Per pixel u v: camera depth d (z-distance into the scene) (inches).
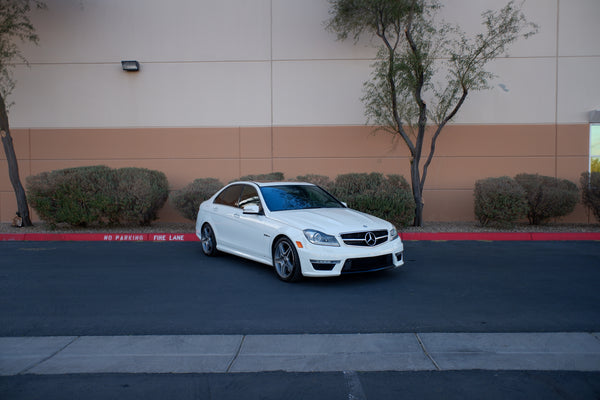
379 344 173.9
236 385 143.9
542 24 506.9
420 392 138.8
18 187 469.1
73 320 202.4
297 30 517.3
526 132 512.1
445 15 504.7
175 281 268.8
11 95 520.1
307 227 251.3
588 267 301.6
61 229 454.6
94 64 521.0
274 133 521.3
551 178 475.5
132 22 519.8
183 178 524.7
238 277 277.1
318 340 178.1
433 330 187.8
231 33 519.8
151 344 175.3
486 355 164.2
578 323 194.9
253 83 520.7
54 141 522.9
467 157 515.5
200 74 521.7
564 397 136.0
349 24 477.7
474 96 512.4
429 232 422.3
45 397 137.3
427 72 432.5
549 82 509.4
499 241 406.6
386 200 425.7
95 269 301.0
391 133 487.8
